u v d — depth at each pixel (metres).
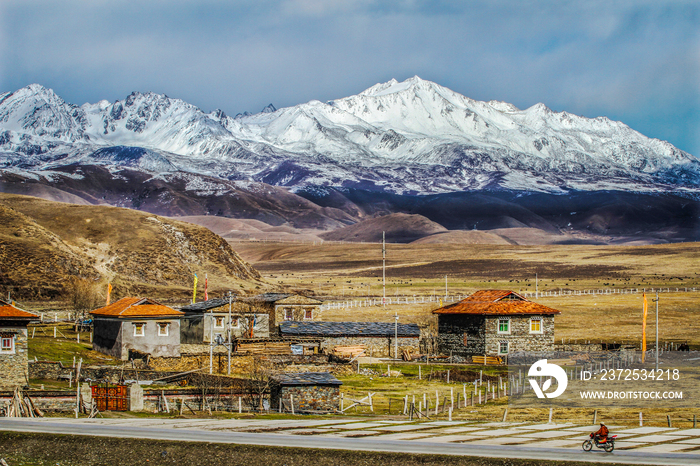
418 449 39.97
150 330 78.88
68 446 39.31
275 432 44.56
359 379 73.50
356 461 37.75
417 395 65.25
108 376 63.34
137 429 43.66
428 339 94.62
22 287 138.62
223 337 88.94
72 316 118.69
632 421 53.75
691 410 58.88
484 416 55.59
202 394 53.62
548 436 46.28
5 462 37.09
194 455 38.53
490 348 87.69
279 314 97.38
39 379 61.06
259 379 60.38
